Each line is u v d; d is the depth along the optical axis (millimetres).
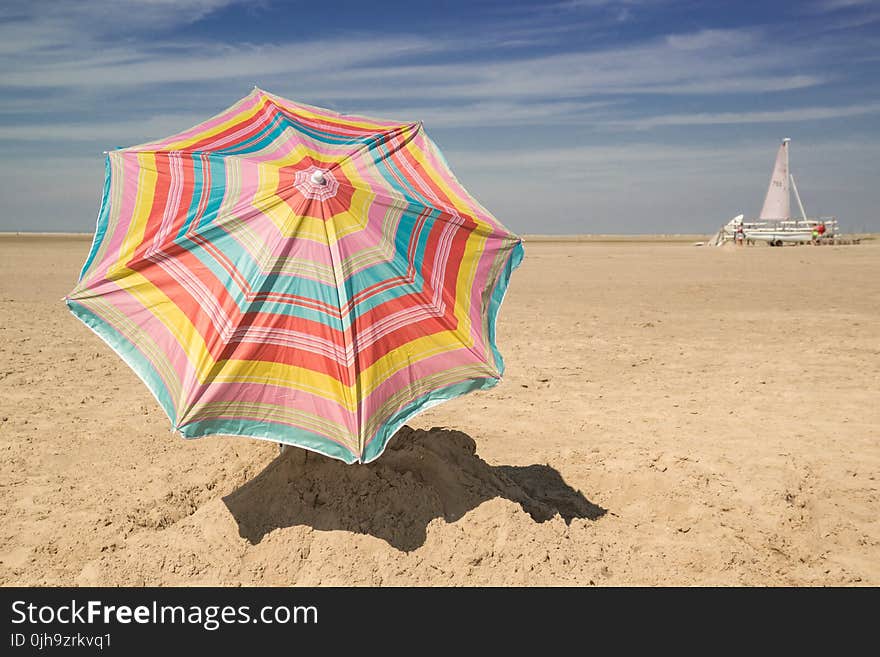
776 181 52125
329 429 4328
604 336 13641
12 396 9047
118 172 4816
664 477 6387
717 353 12086
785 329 14359
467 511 5129
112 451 7180
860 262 32531
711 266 31562
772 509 5891
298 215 4445
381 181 4871
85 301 4449
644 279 25578
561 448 7395
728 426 8156
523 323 15141
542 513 5598
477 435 7812
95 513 5738
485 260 5078
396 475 5215
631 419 8414
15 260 36312
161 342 4398
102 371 10523
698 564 5156
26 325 14320
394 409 4516
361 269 4500
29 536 5391
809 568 5199
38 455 7004
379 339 4488
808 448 7430
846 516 5945
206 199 4621
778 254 39656
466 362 4777
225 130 5199
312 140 5109
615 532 5547
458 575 4762
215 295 4410
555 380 10242
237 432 4320
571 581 4797
